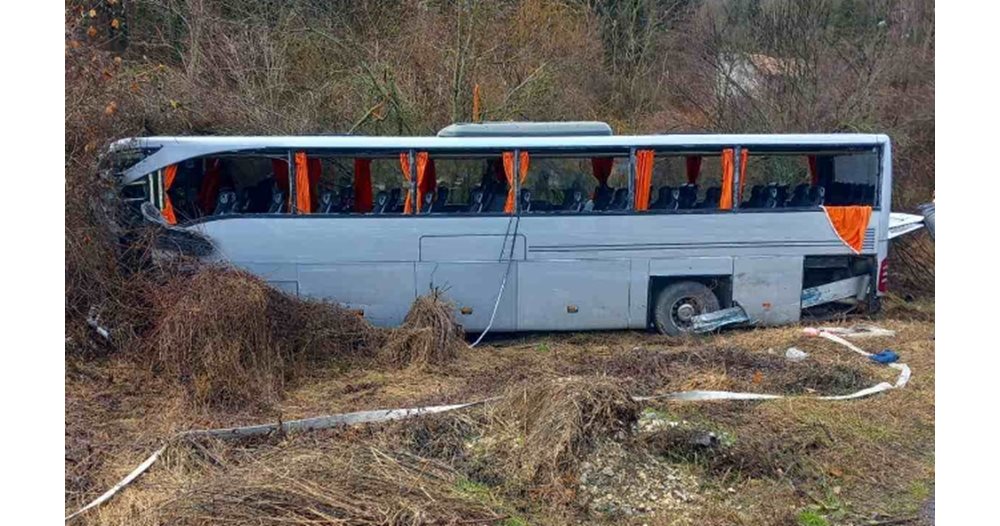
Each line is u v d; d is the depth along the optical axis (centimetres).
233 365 715
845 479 568
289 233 943
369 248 954
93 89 924
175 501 485
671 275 1002
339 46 1509
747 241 1010
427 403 706
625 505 511
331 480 505
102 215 856
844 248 1024
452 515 479
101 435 628
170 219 917
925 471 588
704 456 568
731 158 1005
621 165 1010
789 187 1097
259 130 1274
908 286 1345
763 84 1719
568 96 1644
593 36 1828
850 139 1018
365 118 1385
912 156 1814
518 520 490
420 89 1484
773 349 916
